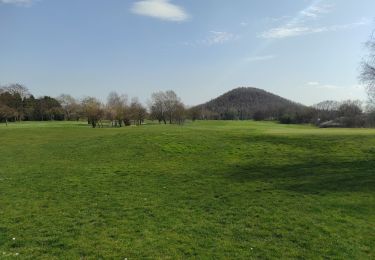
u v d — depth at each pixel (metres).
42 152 39.22
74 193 20.48
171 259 11.66
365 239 13.36
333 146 36.88
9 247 12.64
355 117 108.56
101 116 101.62
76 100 167.75
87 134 57.56
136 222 15.31
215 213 16.62
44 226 14.79
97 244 12.87
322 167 27.50
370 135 42.28
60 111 164.25
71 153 37.41
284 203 18.14
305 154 33.53
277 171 26.39
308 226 14.75
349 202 18.20
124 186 22.27
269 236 13.73
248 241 13.24
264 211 16.83
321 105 156.62
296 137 42.22
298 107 186.12
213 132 48.56
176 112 127.12
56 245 12.80
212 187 21.83
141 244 12.86
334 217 15.91
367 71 37.16
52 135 58.81
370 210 16.92
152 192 20.70
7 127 81.25
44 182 23.62
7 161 33.59
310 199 18.80
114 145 40.28
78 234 13.88
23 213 16.64
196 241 13.18
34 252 12.18
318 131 51.59
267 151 35.47
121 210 17.11
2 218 15.87
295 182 22.72
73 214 16.44
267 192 20.41
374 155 32.19
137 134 46.62
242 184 22.52
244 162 30.45
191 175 25.59
